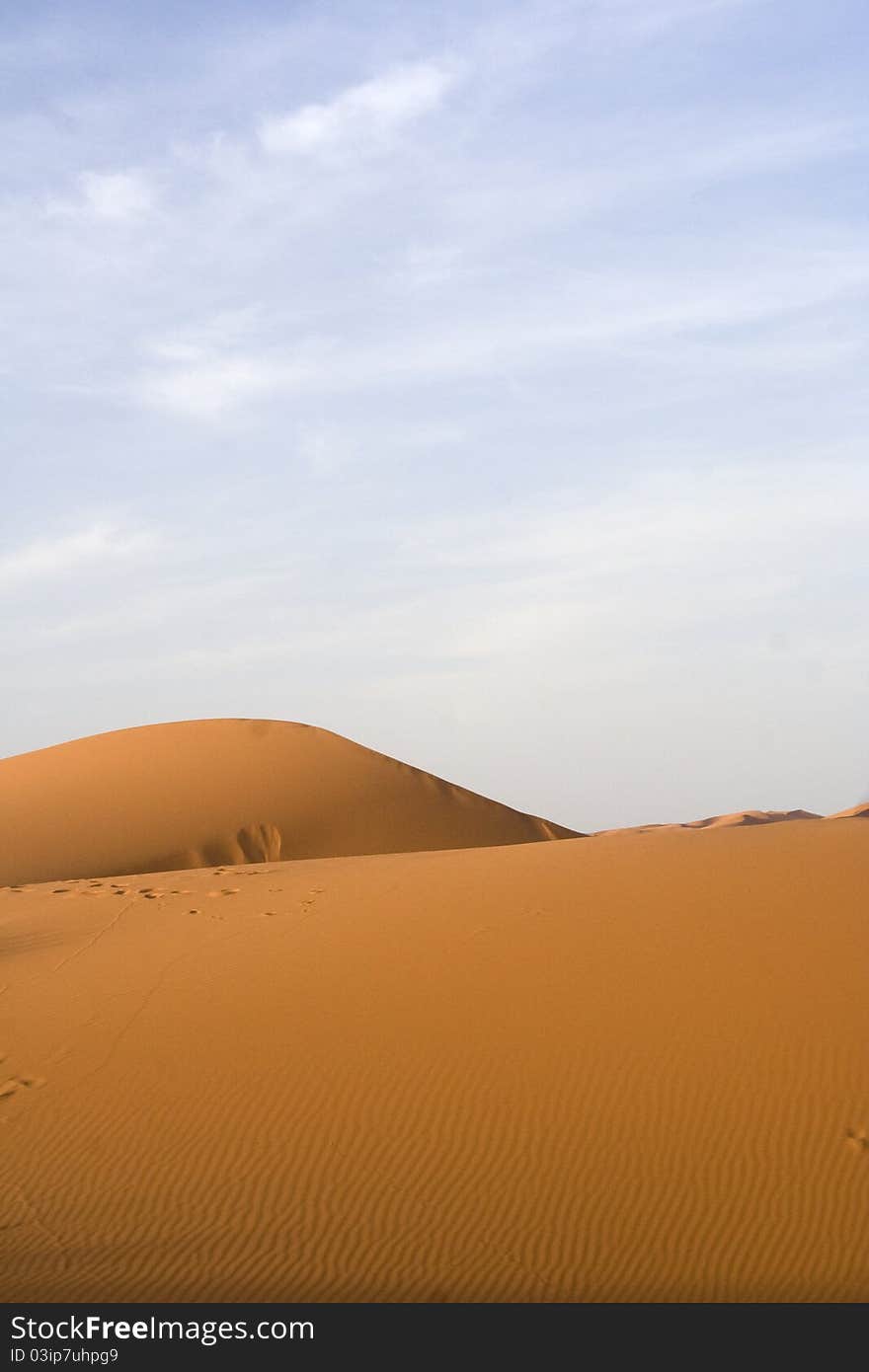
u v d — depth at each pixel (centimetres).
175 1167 891
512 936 1250
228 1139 921
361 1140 907
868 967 1070
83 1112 976
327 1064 1012
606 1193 824
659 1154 859
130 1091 1004
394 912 1405
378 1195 841
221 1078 1010
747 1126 875
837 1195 802
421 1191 842
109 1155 912
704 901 1302
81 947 1427
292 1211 829
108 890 1830
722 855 1551
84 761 4600
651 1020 1020
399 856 2067
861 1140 848
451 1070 983
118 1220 828
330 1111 945
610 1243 777
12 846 3822
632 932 1220
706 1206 804
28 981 1296
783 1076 923
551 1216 806
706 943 1166
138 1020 1142
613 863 1569
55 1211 842
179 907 1614
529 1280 744
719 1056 957
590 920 1276
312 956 1265
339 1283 748
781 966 1089
